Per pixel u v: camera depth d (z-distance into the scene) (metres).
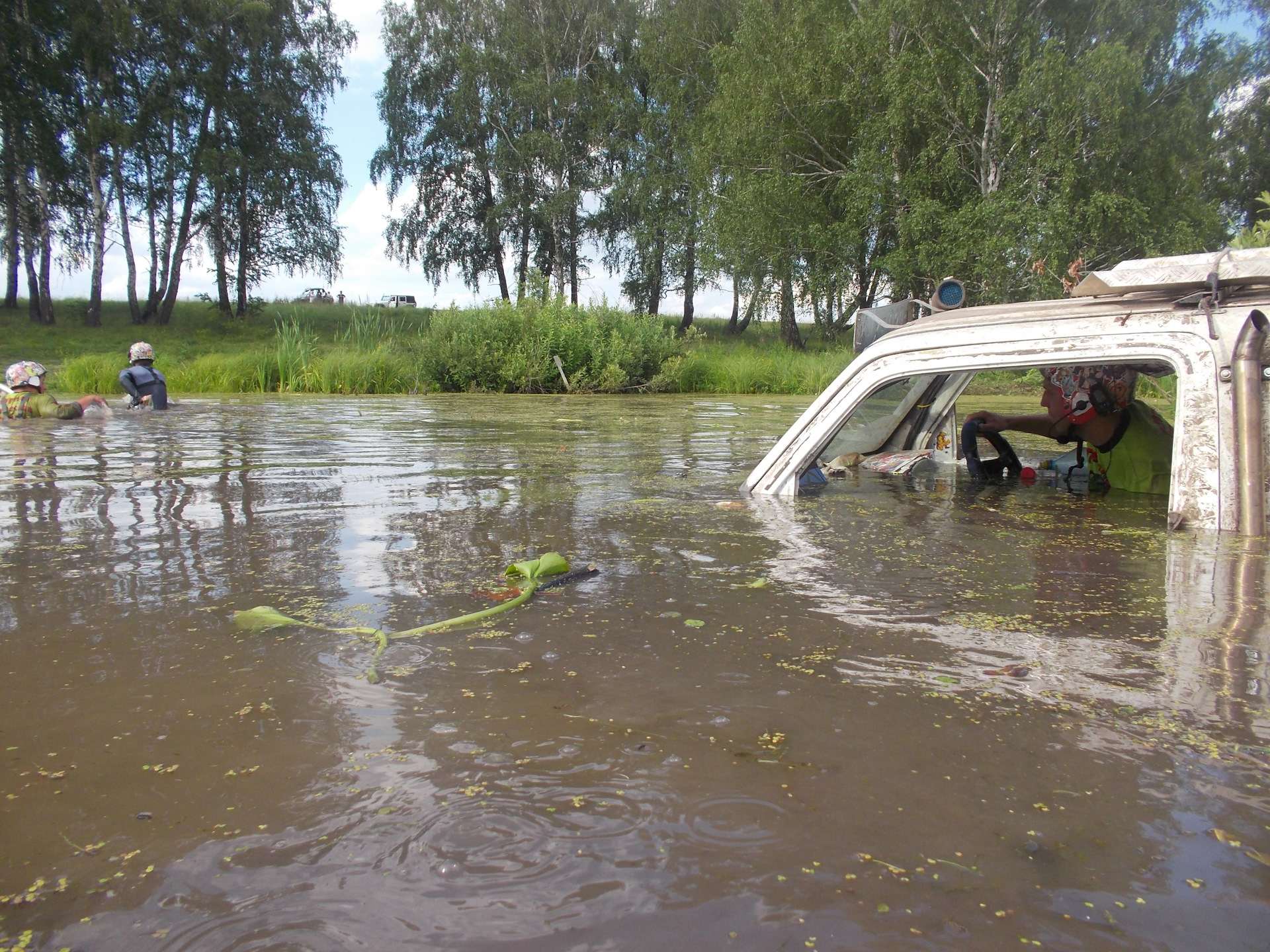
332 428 6.48
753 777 1.09
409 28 32.41
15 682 1.43
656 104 29.88
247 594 1.95
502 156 31.45
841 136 20.20
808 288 21.61
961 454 4.38
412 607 1.86
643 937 0.79
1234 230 24.19
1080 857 0.91
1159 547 2.42
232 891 0.87
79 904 0.85
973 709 1.30
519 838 0.96
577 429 6.50
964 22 17.69
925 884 0.87
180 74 29.34
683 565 2.23
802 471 3.33
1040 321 2.89
